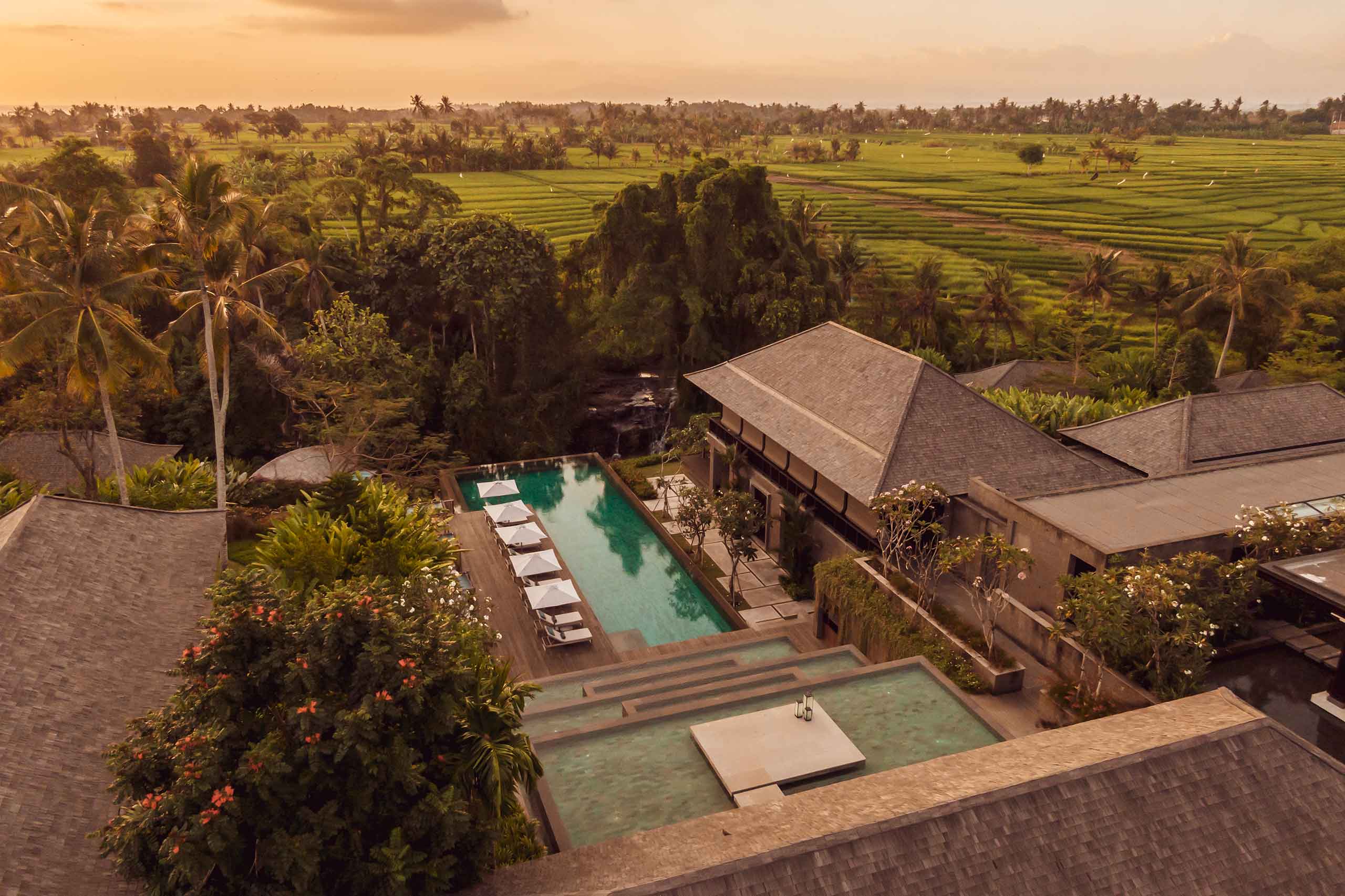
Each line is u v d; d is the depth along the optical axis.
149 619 17.92
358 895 11.92
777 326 57.75
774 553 39.44
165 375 33.59
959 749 19.12
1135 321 90.81
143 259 33.53
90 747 14.11
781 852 11.53
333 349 48.91
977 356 76.19
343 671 12.54
